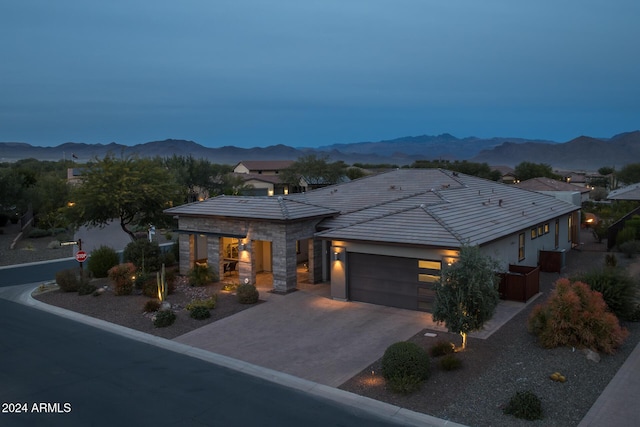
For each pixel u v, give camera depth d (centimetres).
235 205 2472
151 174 3062
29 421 1077
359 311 1866
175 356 1467
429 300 1822
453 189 2758
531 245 2461
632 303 1638
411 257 1845
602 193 7350
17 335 1689
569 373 1224
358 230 2016
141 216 3338
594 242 3431
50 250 3609
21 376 1327
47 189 4719
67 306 2053
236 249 2702
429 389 1180
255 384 1259
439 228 1886
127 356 1472
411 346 1241
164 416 1088
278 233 2177
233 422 1058
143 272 2356
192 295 2147
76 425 1057
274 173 9994
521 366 1280
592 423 1003
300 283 2331
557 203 3028
